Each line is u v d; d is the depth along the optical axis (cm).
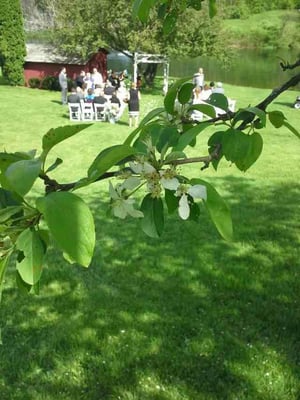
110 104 1667
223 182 935
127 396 352
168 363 385
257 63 4131
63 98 2131
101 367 384
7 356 402
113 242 633
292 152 1215
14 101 2175
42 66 2733
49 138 88
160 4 181
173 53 2439
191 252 596
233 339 413
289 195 855
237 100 2225
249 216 734
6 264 83
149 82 2812
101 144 1342
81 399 352
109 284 521
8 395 360
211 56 2531
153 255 590
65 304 481
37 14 3206
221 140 120
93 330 434
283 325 433
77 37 2581
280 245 618
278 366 375
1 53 2689
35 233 83
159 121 130
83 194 849
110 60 4053
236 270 545
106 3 2433
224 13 2541
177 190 99
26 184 74
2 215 83
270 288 502
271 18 4353
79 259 69
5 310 471
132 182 100
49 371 383
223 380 364
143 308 468
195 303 475
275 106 2014
